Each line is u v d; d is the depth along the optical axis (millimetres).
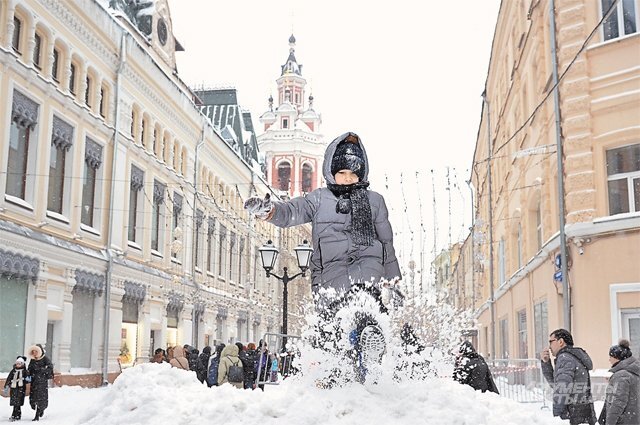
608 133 15281
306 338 4285
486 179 38406
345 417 3816
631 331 14469
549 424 4340
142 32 34062
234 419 3885
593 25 15852
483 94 37719
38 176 22547
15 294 21172
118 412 4125
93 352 26188
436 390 4215
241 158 47719
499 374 14766
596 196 15336
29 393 14859
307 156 84875
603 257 14961
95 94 26922
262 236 51531
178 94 35375
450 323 4590
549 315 18844
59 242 23484
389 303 4473
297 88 96938
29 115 22172
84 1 25297
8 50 20531
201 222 39438
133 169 30453
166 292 33406
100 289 26469
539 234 22781
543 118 19422
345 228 4500
